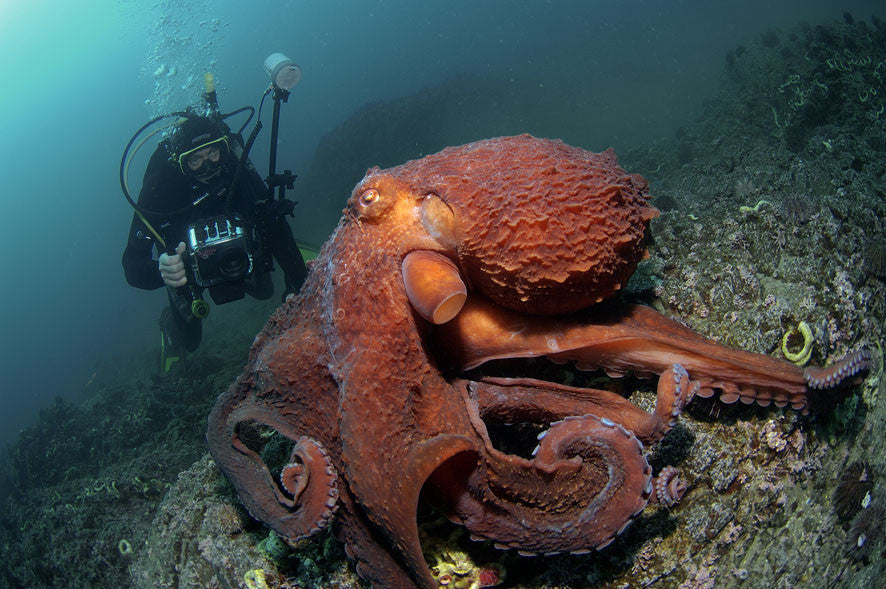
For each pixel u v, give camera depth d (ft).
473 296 6.95
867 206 11.89
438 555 7.48
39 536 17.72
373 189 6.64
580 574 7.56
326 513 6.08
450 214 6.32
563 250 5.83
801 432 8.36
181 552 10.18
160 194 18.03
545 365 8.36
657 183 22.70
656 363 6.98
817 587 9.32
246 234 15.81
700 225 11.28
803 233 10.53
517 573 7.59
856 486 9.46
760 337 8.62
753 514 8.20
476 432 6.10
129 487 17.48
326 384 6.62
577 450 6.03
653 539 7.69
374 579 6.42
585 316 6.96
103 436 26.30
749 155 16.71
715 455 7.95
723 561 8.05
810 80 28.07
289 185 17.71
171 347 28.71
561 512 6.09
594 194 5.90
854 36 29.45
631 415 6.58
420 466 5.50
